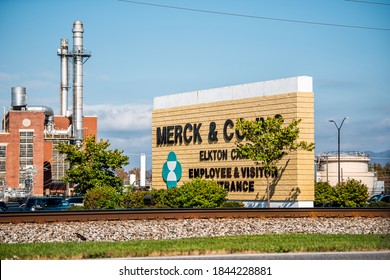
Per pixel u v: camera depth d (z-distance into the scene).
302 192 59.94
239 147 60.72
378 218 38.34
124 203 58.34
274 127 59.47
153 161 75.75
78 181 75.88
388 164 125.38
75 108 129.62
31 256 22.31
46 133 150.62
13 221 32.66
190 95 71.31
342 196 73.31
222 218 36.31
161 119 75.06
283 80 61.38
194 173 70.12
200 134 69.75
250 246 24.77
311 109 60.53
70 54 128.75
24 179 147.00
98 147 75.56
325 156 111.94
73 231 30.69
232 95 66.38
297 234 30.84
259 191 62.97
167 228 32.31
